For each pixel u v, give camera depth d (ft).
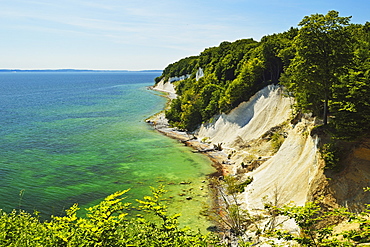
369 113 98.84
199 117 270.87
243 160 170.81
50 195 129.18
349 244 36.24
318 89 114.83
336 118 104.78
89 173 158.20
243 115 220.64
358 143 97.91
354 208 86.58
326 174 97.45
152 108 412.16
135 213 111.75
